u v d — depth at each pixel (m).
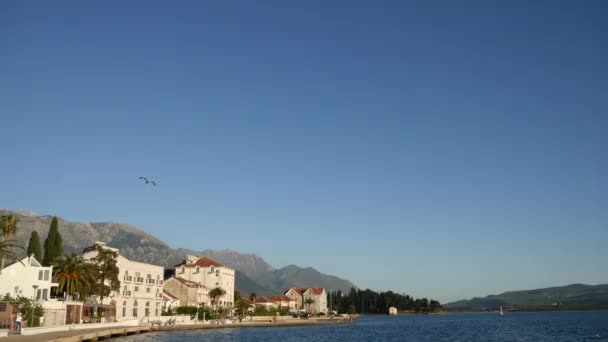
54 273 129.50
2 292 119.94
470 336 158.00
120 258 171.75
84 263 134.25
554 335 160.62
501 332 181.12
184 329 169.25
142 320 166.62
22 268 122.44
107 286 148.12
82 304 127.50
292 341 131.75
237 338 138.12
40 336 76.19
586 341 133.12
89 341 91.62
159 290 195.62
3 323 89.38
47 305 113.31
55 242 149.50
